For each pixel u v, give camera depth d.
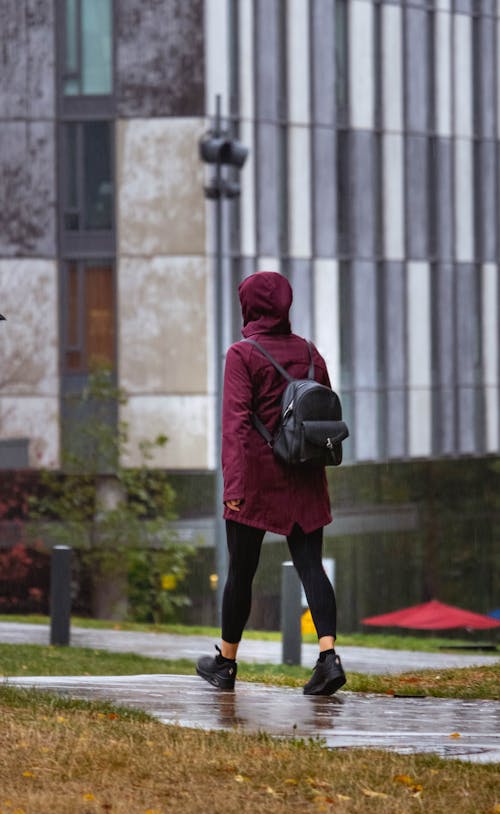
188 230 86.38
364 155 94.25
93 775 12.68
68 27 86.62
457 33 99.31
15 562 80.19
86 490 73.88
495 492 101.56
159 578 76.12
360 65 93.81
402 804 11.90
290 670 34.78
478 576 100.06
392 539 95.44
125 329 86.81
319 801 11.99
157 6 86.00
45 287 86.88
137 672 31.66
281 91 90.56
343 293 94.00
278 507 16.41
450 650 47.16
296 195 91.06
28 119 86.62
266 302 16.70
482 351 102.12
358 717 16.28
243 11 88.00
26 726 14.59
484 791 12.45
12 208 86.75
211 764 13.09
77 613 82.31
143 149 86.38
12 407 86.94
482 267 101.62
